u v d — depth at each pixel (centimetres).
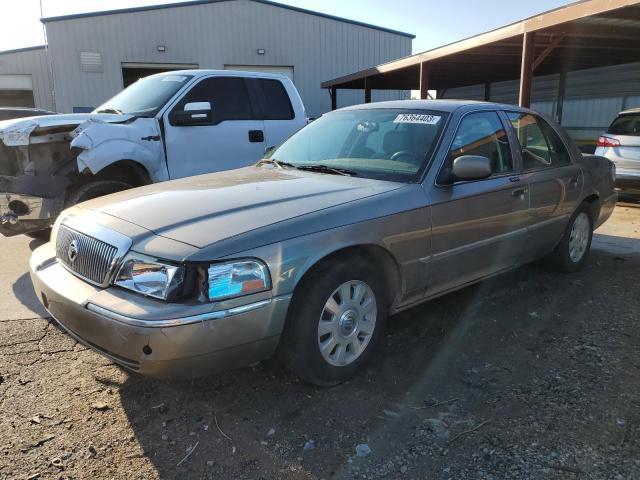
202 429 273
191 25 2106
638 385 309
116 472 241
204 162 643
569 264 512
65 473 240
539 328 392
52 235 343
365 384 314
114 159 554
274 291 263
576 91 1841
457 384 314
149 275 252
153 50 2081
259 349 267
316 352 289
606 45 1262
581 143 1830
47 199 544
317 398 300
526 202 421
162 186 361
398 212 319
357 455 251
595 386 308
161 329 237
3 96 2298
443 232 348
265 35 2200
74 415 285
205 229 266
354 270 301
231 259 251
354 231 295
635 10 883
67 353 357
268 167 415
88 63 2027
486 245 388
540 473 236
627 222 809
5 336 383
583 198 500
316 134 445
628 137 927
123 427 275
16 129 522
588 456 247
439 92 2620
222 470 242
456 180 360
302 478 237
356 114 440
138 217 289
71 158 559
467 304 439
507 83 2164
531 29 959
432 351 356
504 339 374
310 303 282
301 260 272
